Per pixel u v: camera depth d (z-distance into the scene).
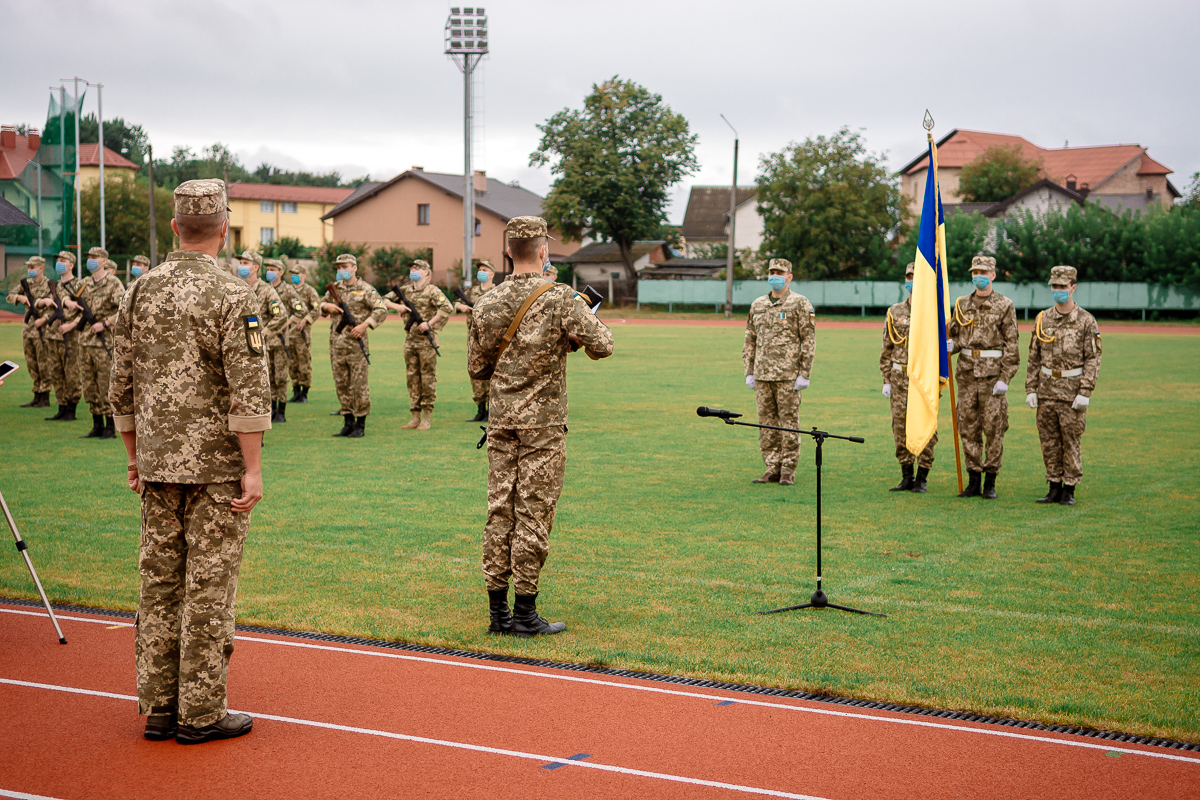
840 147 59.75
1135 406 18.17
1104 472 11.93
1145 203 71.88
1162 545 8.42
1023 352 30.59
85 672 5.33
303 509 9.58
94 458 12.19
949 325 10.65
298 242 75.25
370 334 37.72
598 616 6.44
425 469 11.77
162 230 64.94
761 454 13.09
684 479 11.40
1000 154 73.62
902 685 5.21
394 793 3.99
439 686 5.20
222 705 4.52
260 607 6.54
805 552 8.13
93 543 8.12
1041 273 55.25
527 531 6.00
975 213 57.72
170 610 4.49
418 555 7.91
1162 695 5.10
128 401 4.56
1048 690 5.16
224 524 4.45
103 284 13.91
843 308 59.06
